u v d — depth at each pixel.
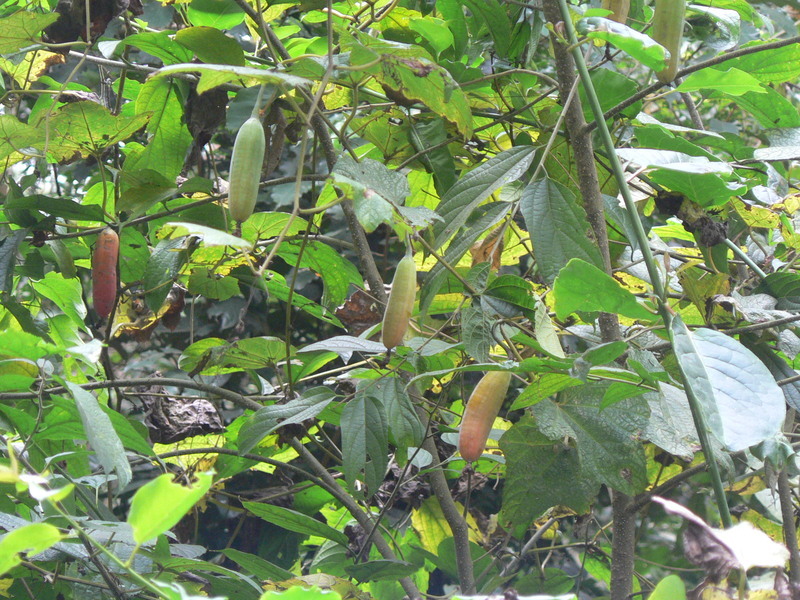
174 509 0.68
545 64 2.77
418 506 1.86
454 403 1.97
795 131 1.78
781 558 0.68
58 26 1.59
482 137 1.93
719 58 1.25
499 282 1.35
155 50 1.67
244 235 1.72
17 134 1.51
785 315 1.54
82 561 1.42
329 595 0.65
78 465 1.77
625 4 1.42
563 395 1.42
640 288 1.91
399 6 1.83
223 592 1.59
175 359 3.13
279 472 2.12
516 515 1.45
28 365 1.44
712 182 1.43
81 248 2.03
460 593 1.64
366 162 1.25
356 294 1.71
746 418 0.94
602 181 1.69
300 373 1.67
